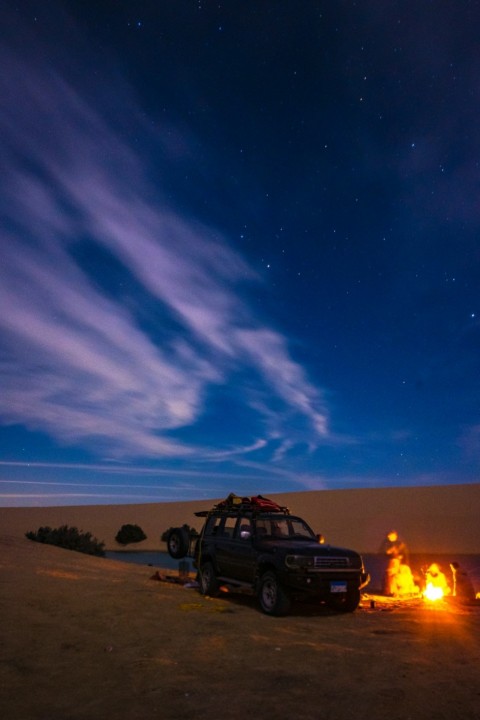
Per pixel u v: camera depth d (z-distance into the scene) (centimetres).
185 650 781
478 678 679
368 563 2998
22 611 970
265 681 659
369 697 611
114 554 3628
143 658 738
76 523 5447
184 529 1441
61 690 618
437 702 598
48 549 2067
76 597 1124
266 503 1291
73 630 868
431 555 3438
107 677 663
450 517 5272
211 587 1265
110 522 5450
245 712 565
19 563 1592
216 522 1347
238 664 723
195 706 580
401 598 1451
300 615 1082
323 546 1134
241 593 1227
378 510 5859
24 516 5928
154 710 568
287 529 1229
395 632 933
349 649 809
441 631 945
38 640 803
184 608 1078
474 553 3506
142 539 4438
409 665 730
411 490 6956
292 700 599
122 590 1245
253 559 1154
